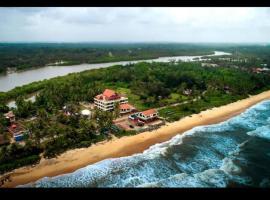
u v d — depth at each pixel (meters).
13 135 79.12
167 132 85.81
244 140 79.94
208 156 69.44
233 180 57.56
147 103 115.44
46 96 113.62
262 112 109.88
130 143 76.88
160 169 62.94
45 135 73.81
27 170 61.97
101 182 57.69
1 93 127.12
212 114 105.75
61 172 61.50
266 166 64.06
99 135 80.50
